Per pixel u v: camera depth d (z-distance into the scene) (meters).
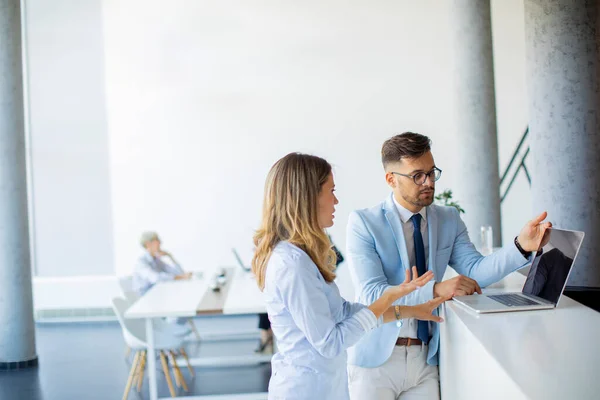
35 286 8.38
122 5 8.51
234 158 8.57
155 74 8.54
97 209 8.66
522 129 8.28
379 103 8.46
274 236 1.87
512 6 8.26
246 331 7.08
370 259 2.27
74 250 8.66
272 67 8.52
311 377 1.86
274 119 8.54
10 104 6.07
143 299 5.03
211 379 5.50
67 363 6.30
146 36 8.53
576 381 1.21
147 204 8.58
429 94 8.41
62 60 8.59
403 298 2.13
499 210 6.36
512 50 8.28
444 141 8.41
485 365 1.46
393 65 8.43
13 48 6.08
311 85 8.50
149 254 6.88
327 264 1.94
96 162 8.66
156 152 8.58
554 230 1.96
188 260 8.60
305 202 1.83
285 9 8.46
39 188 8.63
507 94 8.30
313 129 8.52
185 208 8.60
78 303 8.37
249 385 5.29
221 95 8.55
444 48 8.37
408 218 2.32
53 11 8.56
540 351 1.42
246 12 8.49
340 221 8.52
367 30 8.42
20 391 5.42
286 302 1.82
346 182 8.51
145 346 4.71
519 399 1.17
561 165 3.03
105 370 6.00
